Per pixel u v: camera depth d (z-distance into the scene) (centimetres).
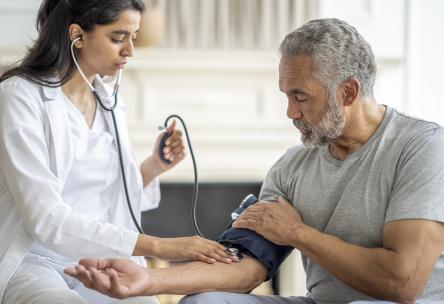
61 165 216
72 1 217
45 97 216
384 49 451
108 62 222
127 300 197
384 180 190
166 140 258
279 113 426
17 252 209
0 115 210
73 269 176
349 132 197
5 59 409
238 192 443
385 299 183
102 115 237
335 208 197
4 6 422
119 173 237
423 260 178
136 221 236
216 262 198
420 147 188
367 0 448
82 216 206
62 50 219
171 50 415
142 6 222
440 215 179
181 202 445
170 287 186
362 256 182
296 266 433
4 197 212
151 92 420
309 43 191
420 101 454
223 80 423
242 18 431
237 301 193
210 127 423
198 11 430
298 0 429
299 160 213
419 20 453
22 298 200
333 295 199
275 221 198
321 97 191
